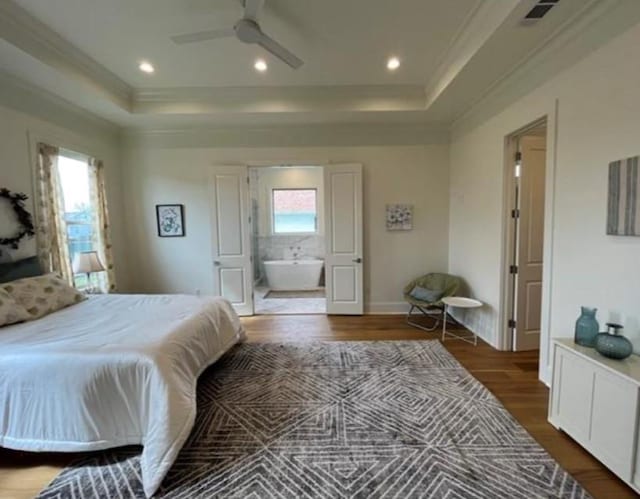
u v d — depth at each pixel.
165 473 1.85
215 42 3.14
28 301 2.81
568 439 2.20
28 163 3.42
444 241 5.14
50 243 3.61
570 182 2.57
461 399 2.69
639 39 1.99
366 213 5.14
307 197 7.79
